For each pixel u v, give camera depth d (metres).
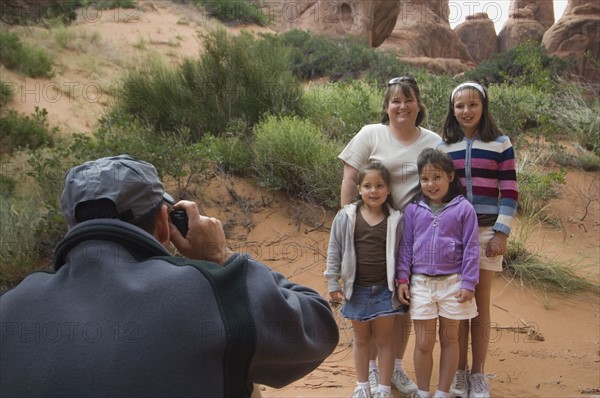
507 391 4.01
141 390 1.26
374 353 4.01
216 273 1.41
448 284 3.53
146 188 1.52
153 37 18.31
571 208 7.53
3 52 13.27
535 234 6.77
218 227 1.75
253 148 7.16
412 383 3.93
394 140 3.90
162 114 8.78
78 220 1.50
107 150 6.70
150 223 1.55
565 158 8.70
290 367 1.53
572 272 5.89
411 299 3.60
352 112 8.56
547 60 15.54
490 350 4.61
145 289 1.36
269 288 1.45
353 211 3.72
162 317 1.32
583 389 4.02
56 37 15.38
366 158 3.96
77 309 1.34
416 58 32.59
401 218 3.71
